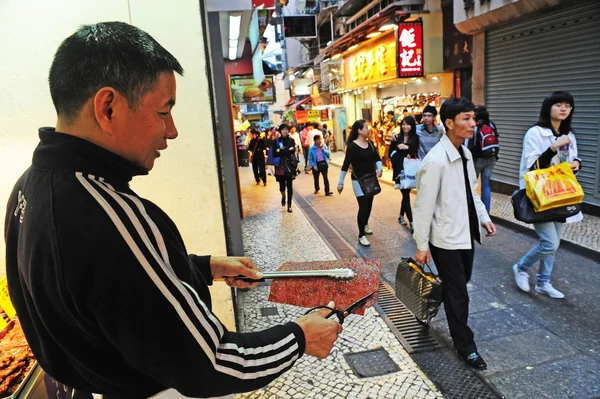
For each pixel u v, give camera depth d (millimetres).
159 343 854
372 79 14008
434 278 2887
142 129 962
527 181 3453
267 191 10828
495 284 4098
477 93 8859
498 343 3115
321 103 27188
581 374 2717
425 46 11312
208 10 3188
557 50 6699
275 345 1005
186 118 2635
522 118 7668
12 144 2406
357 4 17969
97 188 896
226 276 1482
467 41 10266
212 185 2740
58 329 911
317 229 6621
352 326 3475
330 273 1418
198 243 2791
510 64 7852
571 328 3252
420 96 13109
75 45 906
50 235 850
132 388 987
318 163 9508
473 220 2951
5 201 2449
